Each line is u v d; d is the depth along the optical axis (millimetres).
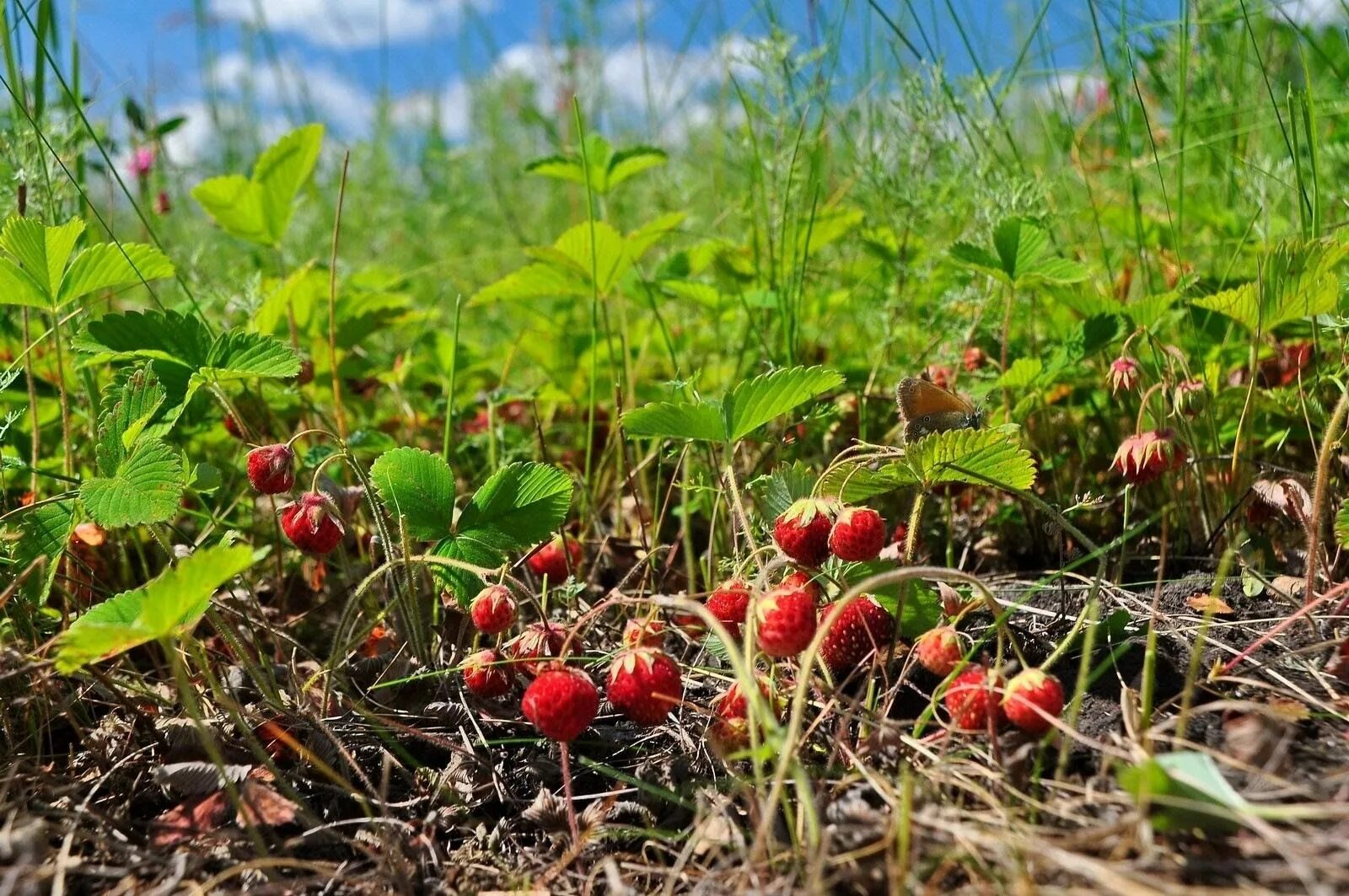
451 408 363
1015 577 314
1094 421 365
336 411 383
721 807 209
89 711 260
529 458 401
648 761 238
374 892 204
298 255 568
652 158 456
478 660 236
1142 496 329
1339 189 368
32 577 246
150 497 228
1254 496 292
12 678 243
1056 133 462
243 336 283
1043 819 195
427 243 726
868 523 219
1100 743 213
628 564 355
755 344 440
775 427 363
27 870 194
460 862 215
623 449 350
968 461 232
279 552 316
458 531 258
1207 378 321
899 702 243
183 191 526
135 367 264
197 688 262
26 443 351
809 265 435
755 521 312
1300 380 287
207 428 355
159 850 213
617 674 214
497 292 396
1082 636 255
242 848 212
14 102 307
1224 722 214
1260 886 169
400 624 289
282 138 427
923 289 415
